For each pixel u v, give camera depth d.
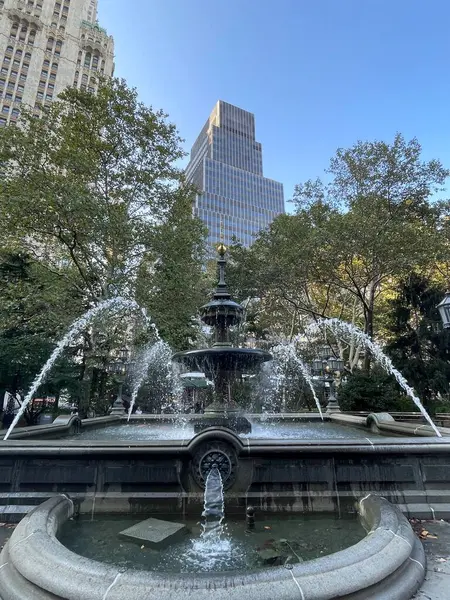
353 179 20.81
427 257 16.53
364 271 19.53
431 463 4.32
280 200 99.56
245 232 87.62
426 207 20.05
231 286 21.81
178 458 4.21
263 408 18.34
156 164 18.64
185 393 19.08
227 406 7.75
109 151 17.53
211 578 2.11
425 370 18.36
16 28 56.16
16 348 14.02
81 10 64.00
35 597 2.17
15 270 16.34
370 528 3.41
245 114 108.44
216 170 90.06
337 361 14.37
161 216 18.86
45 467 4.19
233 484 4.13
